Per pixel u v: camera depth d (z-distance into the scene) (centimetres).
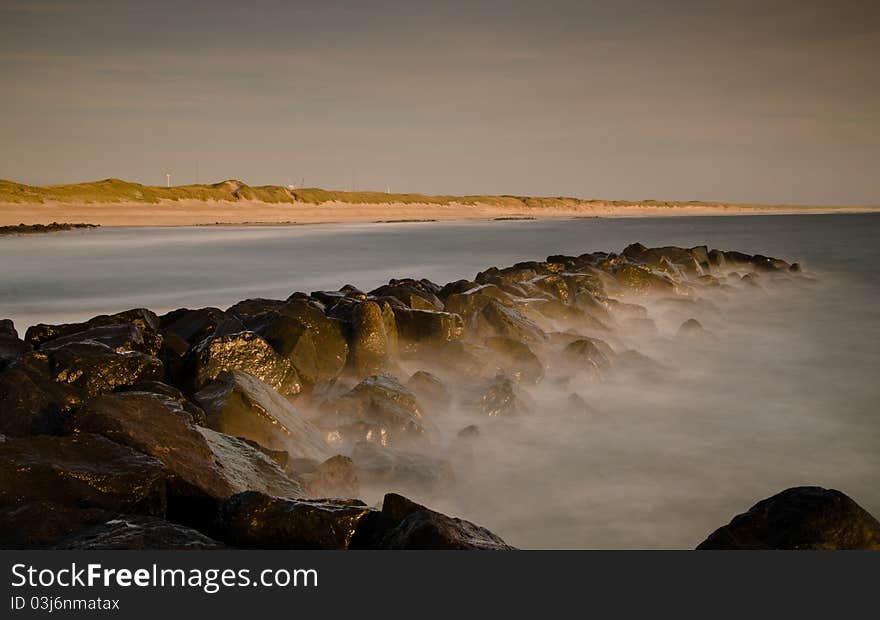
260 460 802
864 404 1441
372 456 933
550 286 2080
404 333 1468
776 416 1355
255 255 5047
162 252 5266
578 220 14400
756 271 3534
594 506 958
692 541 865
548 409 1286
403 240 6756
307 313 1368
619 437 1219
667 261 2867
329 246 5922
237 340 1166
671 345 1905
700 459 1130
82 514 599
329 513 622
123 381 995
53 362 975
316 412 1113
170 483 670
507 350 1434
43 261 4525
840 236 6831
